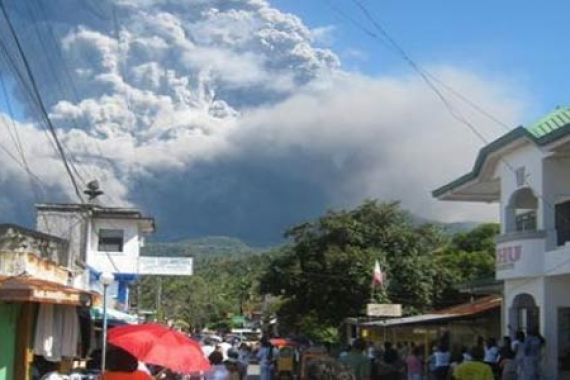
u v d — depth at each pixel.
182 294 100.25
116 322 28.97
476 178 31.34
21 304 15.12
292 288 52.56
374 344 40.88
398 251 52.75
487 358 24.98
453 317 34.91
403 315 48.09
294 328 56.22
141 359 10.45
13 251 17.50
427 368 32.56
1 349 14.44
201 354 11.09
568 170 26.23
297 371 31.77
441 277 53.12
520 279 27.89
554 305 26.28
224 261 150.12
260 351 33.50
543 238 26.33
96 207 44.50
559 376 25.78
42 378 15.09
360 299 51.16
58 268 20.38
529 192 28.78
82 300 15.01
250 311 114.31
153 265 44.88
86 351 18.72
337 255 51.50
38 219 40.38
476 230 59.38
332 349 44.81
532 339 23.52
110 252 44.84
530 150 27.16
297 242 53.38
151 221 45.31
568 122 24.31
